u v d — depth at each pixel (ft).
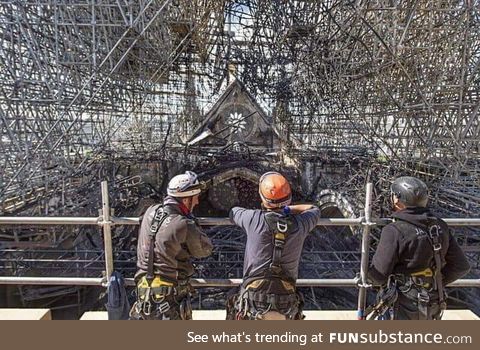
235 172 64.08
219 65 92.58
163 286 11.44
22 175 40.37
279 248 10.83
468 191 42.01
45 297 39.34
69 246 41.27
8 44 38.37
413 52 34.27
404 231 11.29
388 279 11.86
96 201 45.70
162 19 47.06
